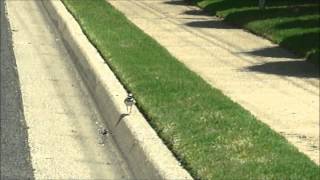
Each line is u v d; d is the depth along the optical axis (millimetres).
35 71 24109
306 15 43219
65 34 32344
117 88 20000
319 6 48469
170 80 22000
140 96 19484
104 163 14852
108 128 17516
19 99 19938
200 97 19906
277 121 19453
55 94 20859
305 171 13906
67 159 14945
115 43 29188
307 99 22281
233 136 16047
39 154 15148
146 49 28422
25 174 13875
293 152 15406
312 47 31484
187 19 44500
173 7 52281
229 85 24078
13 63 25344
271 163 14250
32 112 18609
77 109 19250
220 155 14523
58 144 15922
